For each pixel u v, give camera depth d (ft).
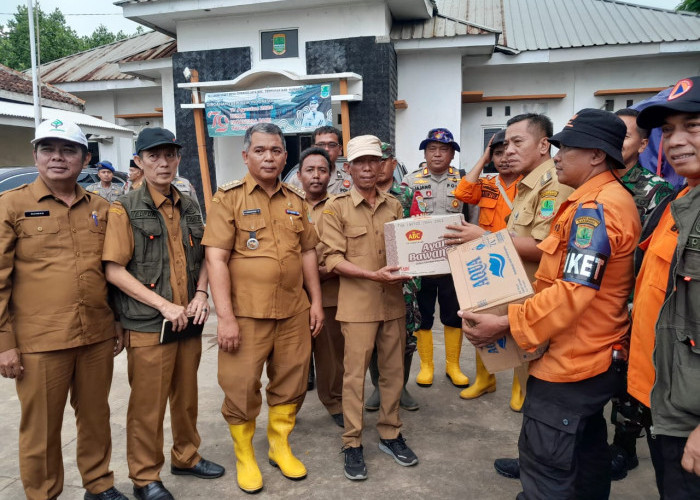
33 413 6.61
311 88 26.63
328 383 9.90
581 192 5.75
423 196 11.60
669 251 4.77
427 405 10.71
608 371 5.61
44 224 6.57
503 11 36.06
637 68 29.84
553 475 5.74
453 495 7.62
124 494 7.75
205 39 29.60
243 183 7.80
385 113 27.55
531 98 31.17
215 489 7.87
